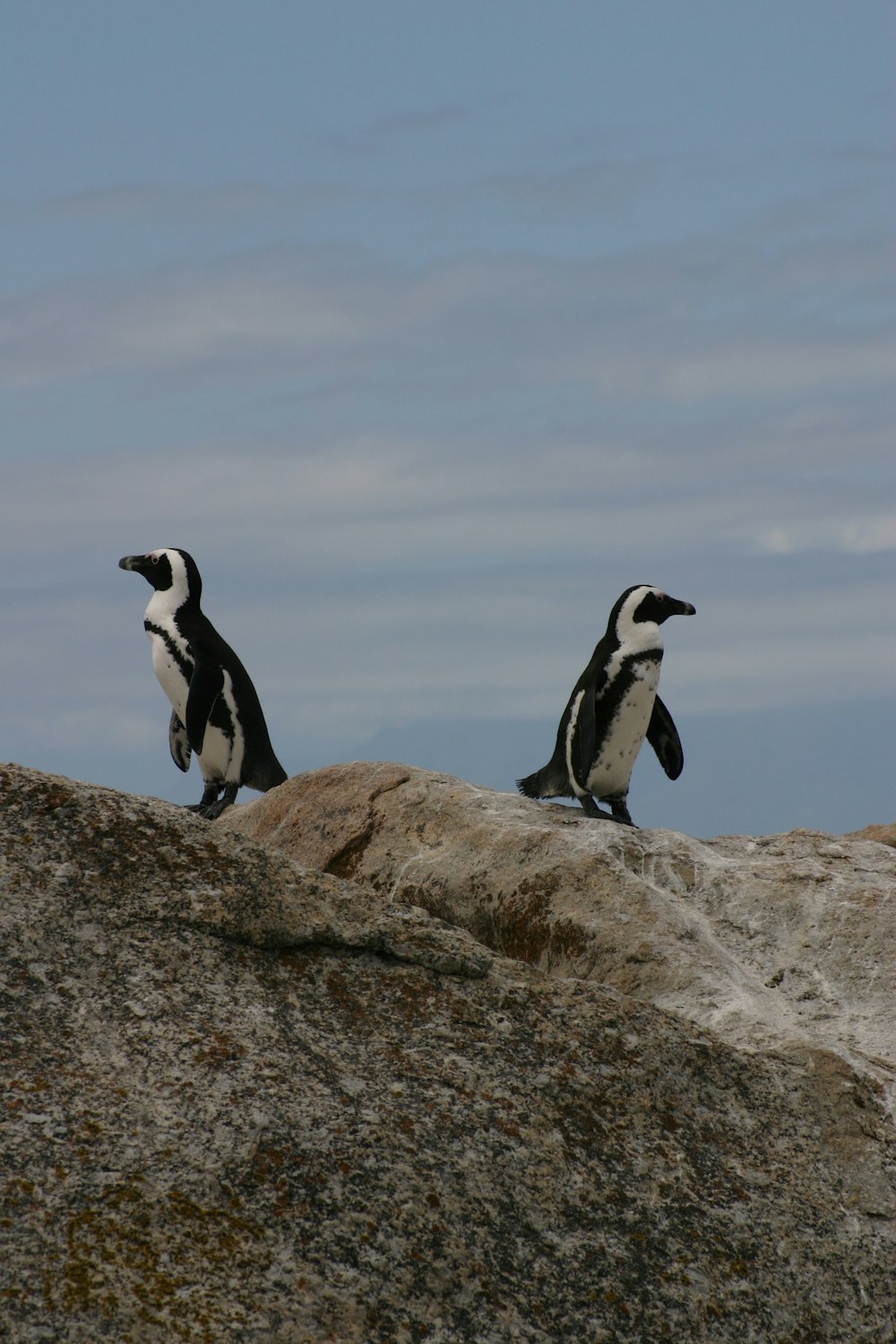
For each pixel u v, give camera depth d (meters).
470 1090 18.62
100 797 20.38
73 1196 15.45
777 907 33.91
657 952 30.92
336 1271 15.88
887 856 37.47
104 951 18.48
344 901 20.61
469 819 37.00
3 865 19.05
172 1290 14.97
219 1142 16.50
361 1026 19.14
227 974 18.89
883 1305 18.61
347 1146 17.08
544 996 20.75
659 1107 19.83
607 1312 16.94
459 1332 16.00
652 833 37.31
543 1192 17.83
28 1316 14.25
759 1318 17.67
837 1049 25.19
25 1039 17.02
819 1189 19.69
